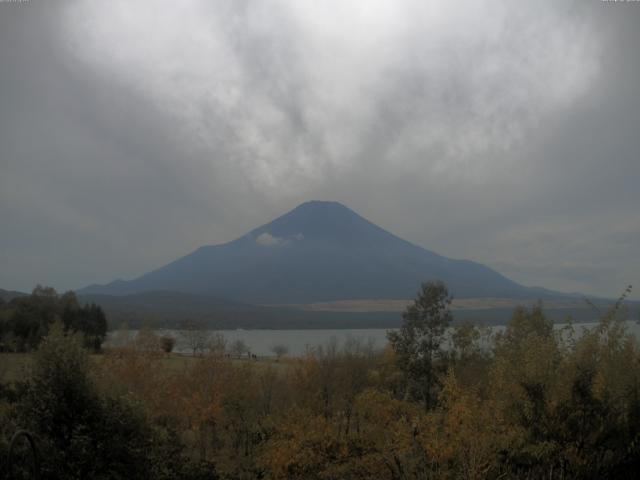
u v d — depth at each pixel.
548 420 14.59
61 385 14.94
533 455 14.08
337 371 35.50
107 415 15.35
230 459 29.00
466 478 14.51
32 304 59.25
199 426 31.19
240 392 31.92
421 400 31.22
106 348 36.72
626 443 14.18
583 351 15.33
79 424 14.70
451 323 31.95
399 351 32.09
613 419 14.32
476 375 27.69
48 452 13.75
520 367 15.69
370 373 34.22
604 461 14.05
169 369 36.09
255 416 31.84
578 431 14.27
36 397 14.62
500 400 15.68
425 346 31.28
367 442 23.30
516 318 24.59
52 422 14.54
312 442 23.97
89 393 15.24
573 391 14.80
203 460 20.73
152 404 29.98
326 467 23.16
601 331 15.71
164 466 18.05
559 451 14.02
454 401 16.73
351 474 22.03
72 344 15.60
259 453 27.08
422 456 16.97
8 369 19.48
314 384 34.84
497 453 14.71
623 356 15.35
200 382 32.56
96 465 14.48
